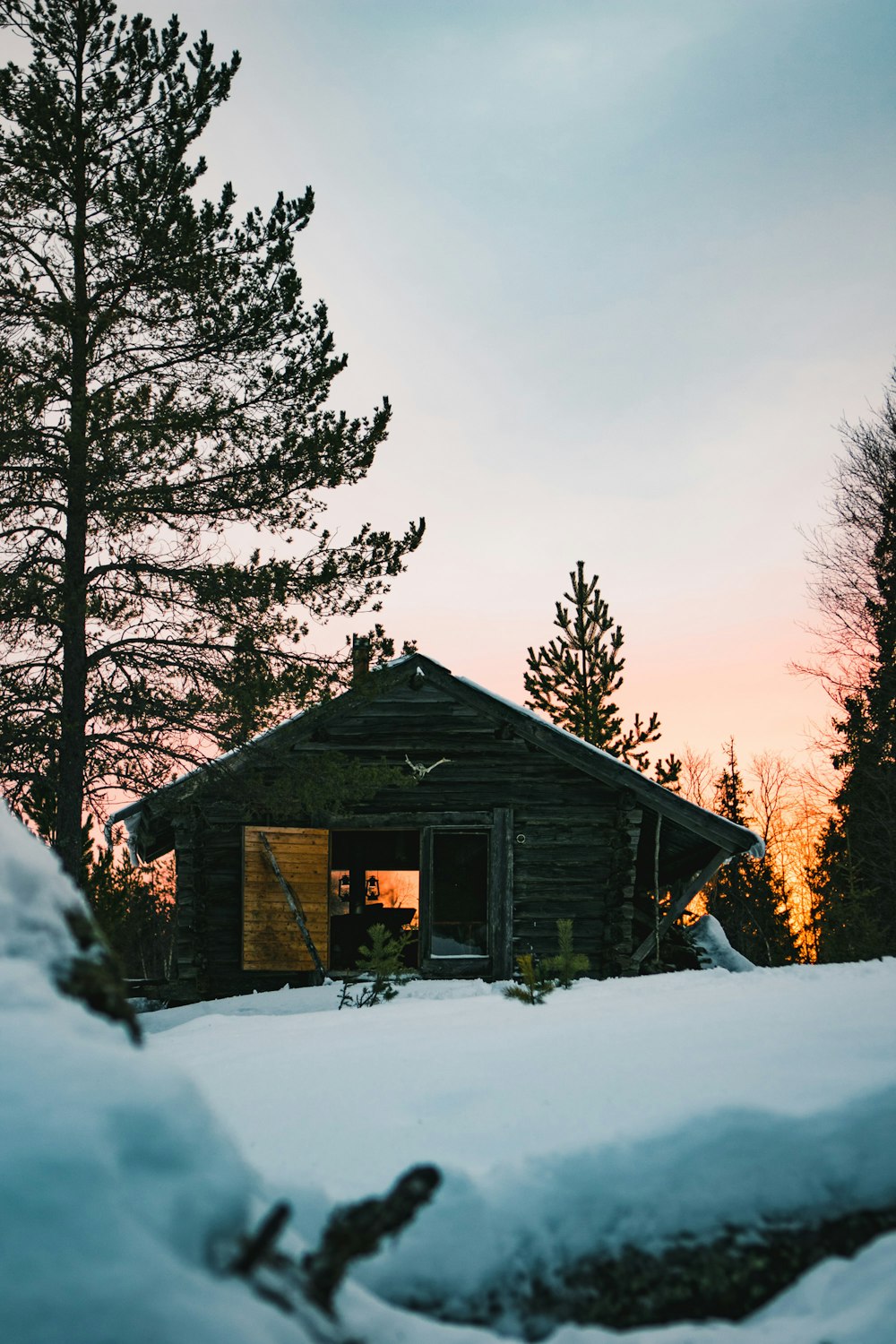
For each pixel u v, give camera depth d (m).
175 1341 1.69
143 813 12.56
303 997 11.69
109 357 12.15
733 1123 3.23
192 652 12.10
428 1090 3.92
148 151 12.13
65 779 11.51
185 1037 6.20
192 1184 2.01
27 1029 2.21
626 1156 3.13
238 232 12.47
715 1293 2.87
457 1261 2.81
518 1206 2.95
